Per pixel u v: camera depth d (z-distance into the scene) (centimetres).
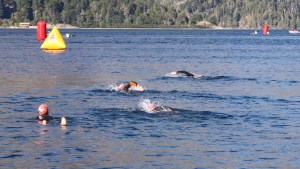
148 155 4128
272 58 14500
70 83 8219
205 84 8156
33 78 8838
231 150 4275
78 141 4494
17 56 13975
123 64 11944
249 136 4709
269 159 4050
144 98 6662
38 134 4716
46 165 3856
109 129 4912
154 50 17962
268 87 7906
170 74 9219
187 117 5444
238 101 6538
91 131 4834
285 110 5941
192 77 9038
